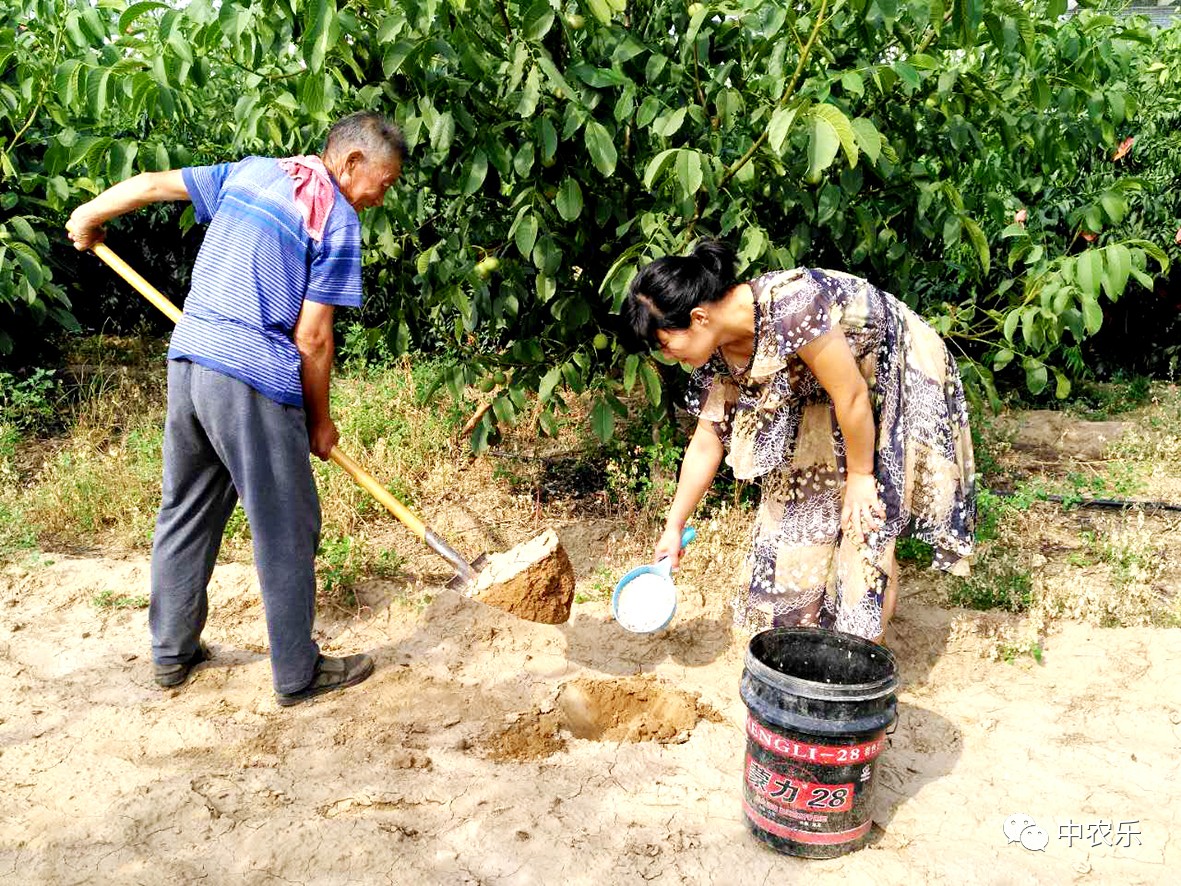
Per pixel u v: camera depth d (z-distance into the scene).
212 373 2.72
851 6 2.96
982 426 5.55
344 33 3.20
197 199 2.93
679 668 3.31
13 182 5.35
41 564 3.90
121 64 3.14
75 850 2.36
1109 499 4.76
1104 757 2.77
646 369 3.80
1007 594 3.69
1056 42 3.73
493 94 3.66
